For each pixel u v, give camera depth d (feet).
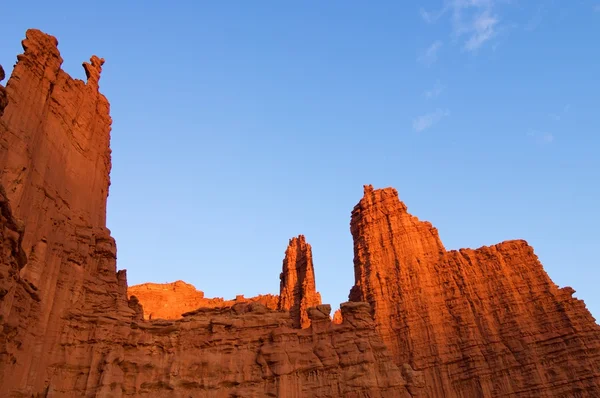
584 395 167.22
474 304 196.85
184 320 151.53
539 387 171.73
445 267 209.56
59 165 139.13
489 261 208.13
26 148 117.29
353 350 145.07
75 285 134.00
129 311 144.36
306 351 145.89
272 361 142.20
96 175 162.81
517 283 200.44
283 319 156.04
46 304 120.98
